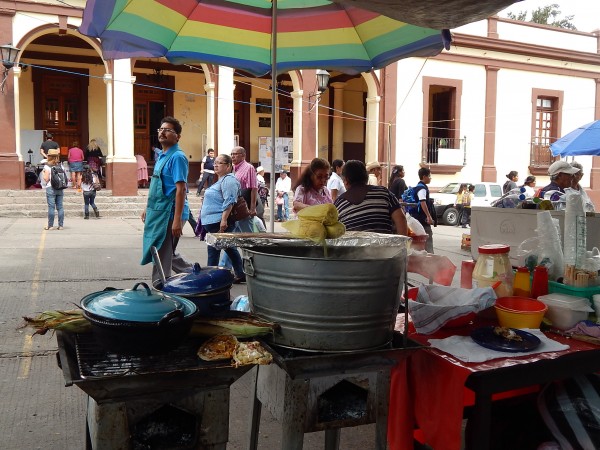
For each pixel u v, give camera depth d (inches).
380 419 83.2
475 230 145.6
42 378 151.5
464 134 751.1
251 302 85.0
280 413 86.0
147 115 751.7
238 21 177.6
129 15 157.2
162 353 71.6
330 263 74.2
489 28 749.3
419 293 106.7
